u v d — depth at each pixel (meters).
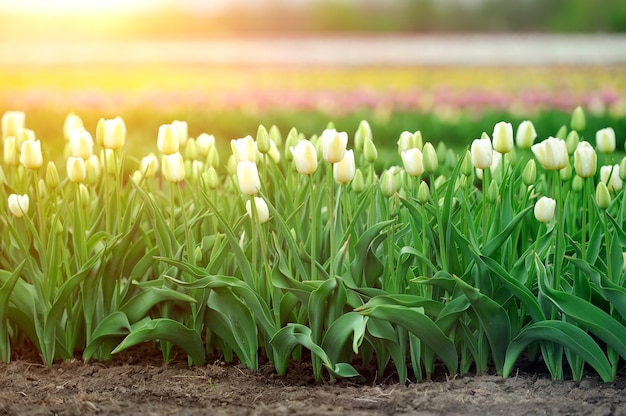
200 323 3.31
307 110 7.45
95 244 3.40
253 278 3.23
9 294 3.32
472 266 3.19
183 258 3.38
